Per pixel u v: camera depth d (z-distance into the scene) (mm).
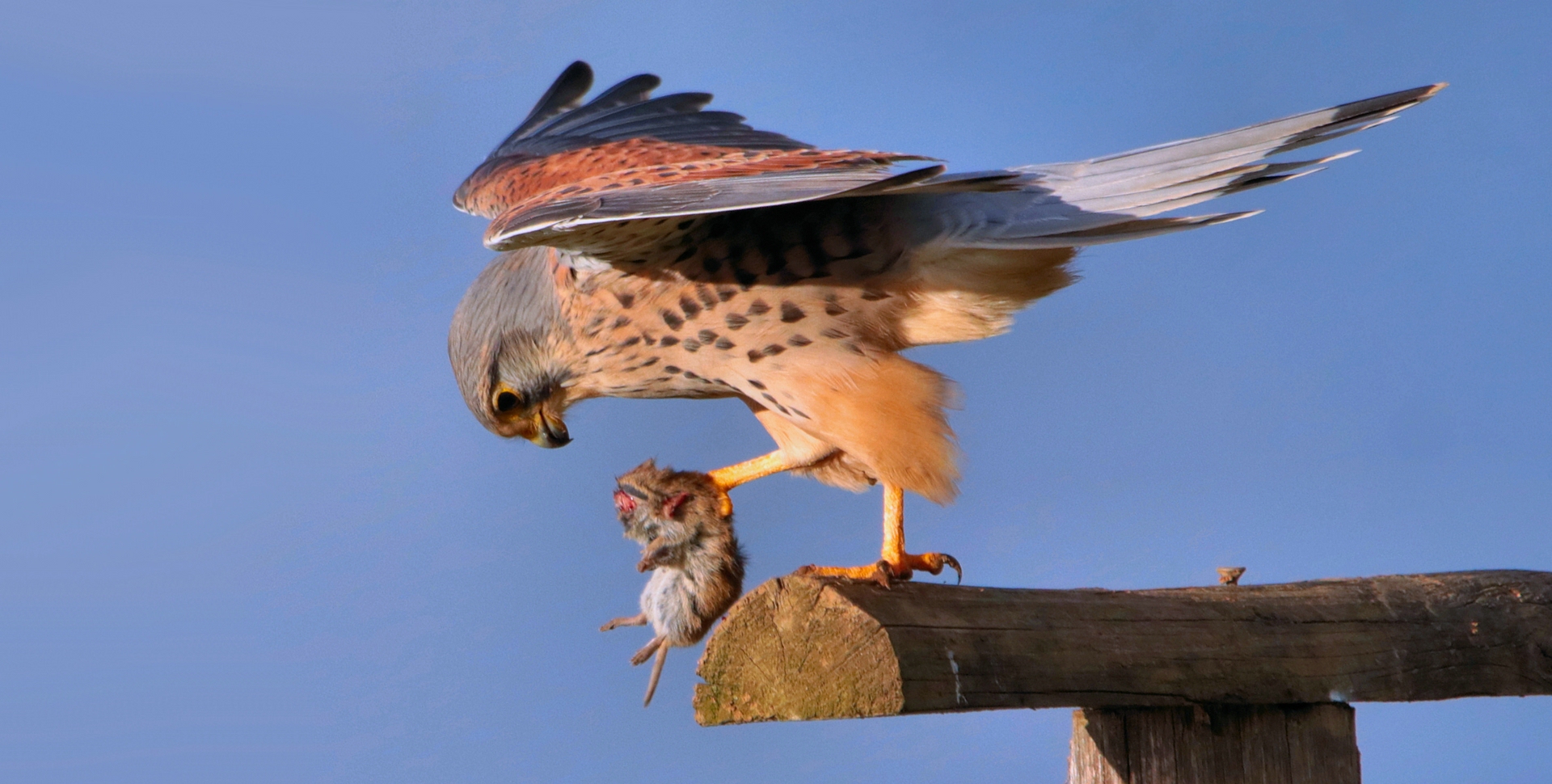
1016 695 6160
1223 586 7324
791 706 6117
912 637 6004
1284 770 6934
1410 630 7297
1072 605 6574
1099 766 6969
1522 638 7469
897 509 8305
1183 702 6551
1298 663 6906
